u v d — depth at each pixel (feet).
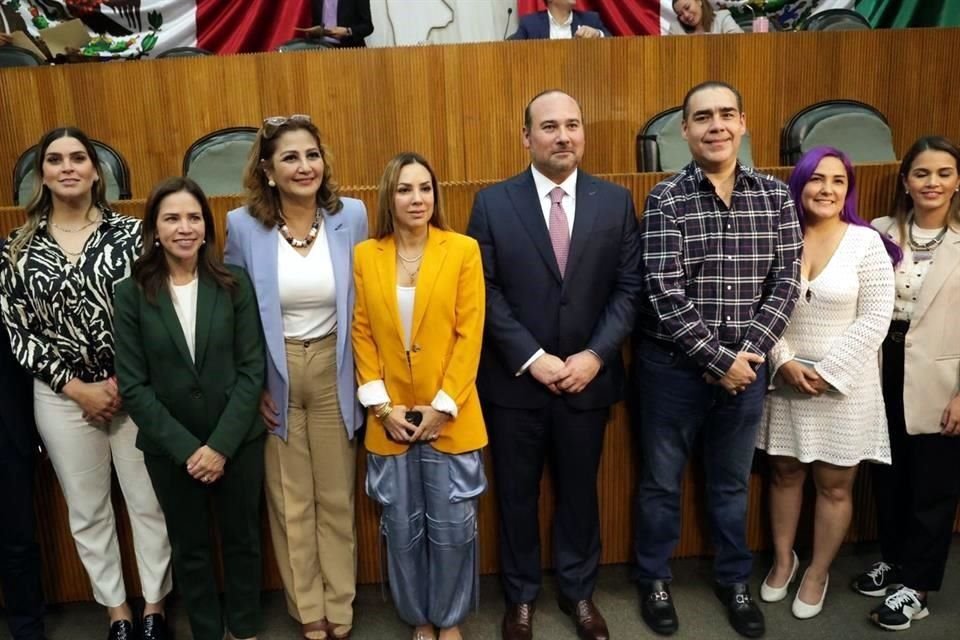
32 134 9.56
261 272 6.31
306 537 6.88
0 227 7.13
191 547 6.49
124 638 6.95
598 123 9.84
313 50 9.57
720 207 6.44
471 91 9.71
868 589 7.55
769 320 6.37
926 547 7.04
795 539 8.25
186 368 6.15
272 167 6.20
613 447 7.82
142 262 6.10
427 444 6.36
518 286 6.49
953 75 10.16
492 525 7.89
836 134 9.41
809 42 9.85
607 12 13.38
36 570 6.89
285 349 6.44
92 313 6.28
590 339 6.59
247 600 6.77
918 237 7.00
